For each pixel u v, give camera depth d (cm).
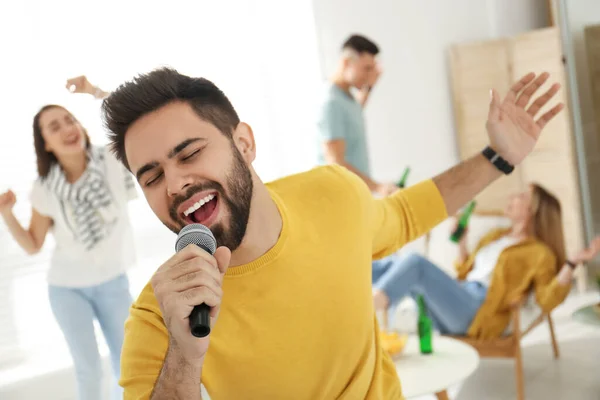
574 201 520
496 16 590
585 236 531
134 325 115
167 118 111
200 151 112
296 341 122
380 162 514
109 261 327
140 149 112
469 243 542
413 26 539
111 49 410
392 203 150
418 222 150
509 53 542
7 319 386
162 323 112
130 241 334
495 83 548
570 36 520
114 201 327
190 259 96
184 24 439
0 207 321
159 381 102
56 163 320
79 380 330
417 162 541
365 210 134
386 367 147
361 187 138
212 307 97
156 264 431
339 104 393
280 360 122
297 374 124
